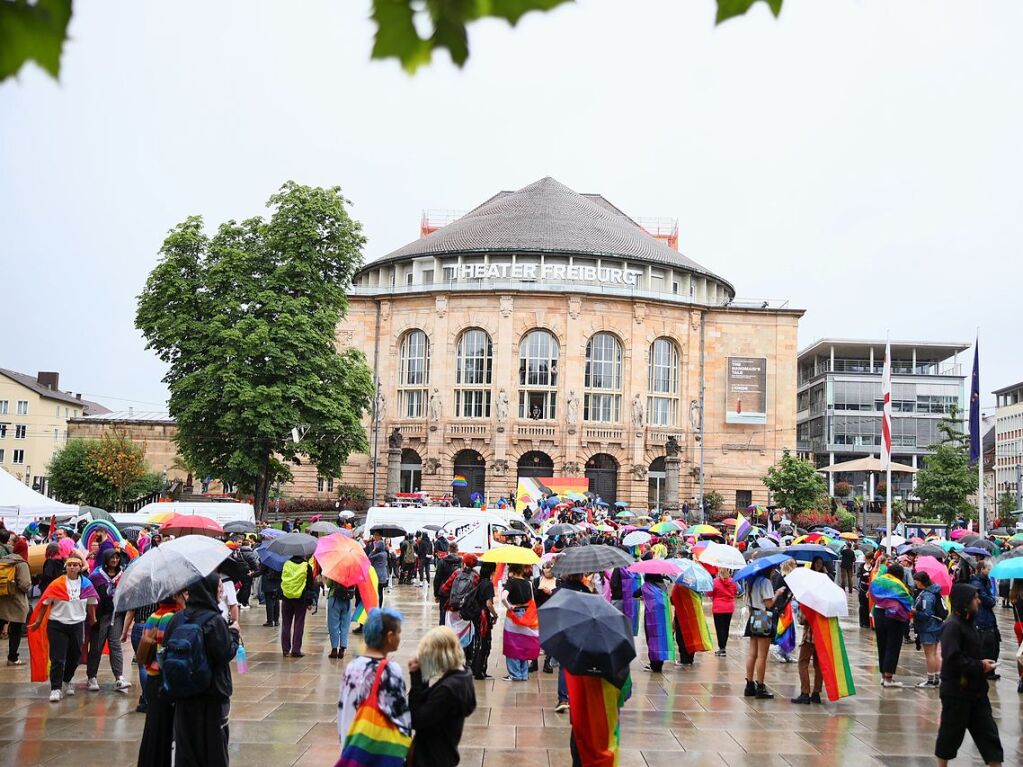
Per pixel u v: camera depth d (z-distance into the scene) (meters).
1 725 13.73
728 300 94.00
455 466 79.31
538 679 18.16
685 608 20.42
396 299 81.62
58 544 20.70
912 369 111.75
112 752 12.32
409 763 8.34
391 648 8.56
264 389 47.03
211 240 51.38
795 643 21.08
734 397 81.56
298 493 79.25
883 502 78.88
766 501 80.69
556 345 79.50
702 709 15.89
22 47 2.35
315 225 51.03
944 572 20.22
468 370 79.75
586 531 35.91
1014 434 130.00
